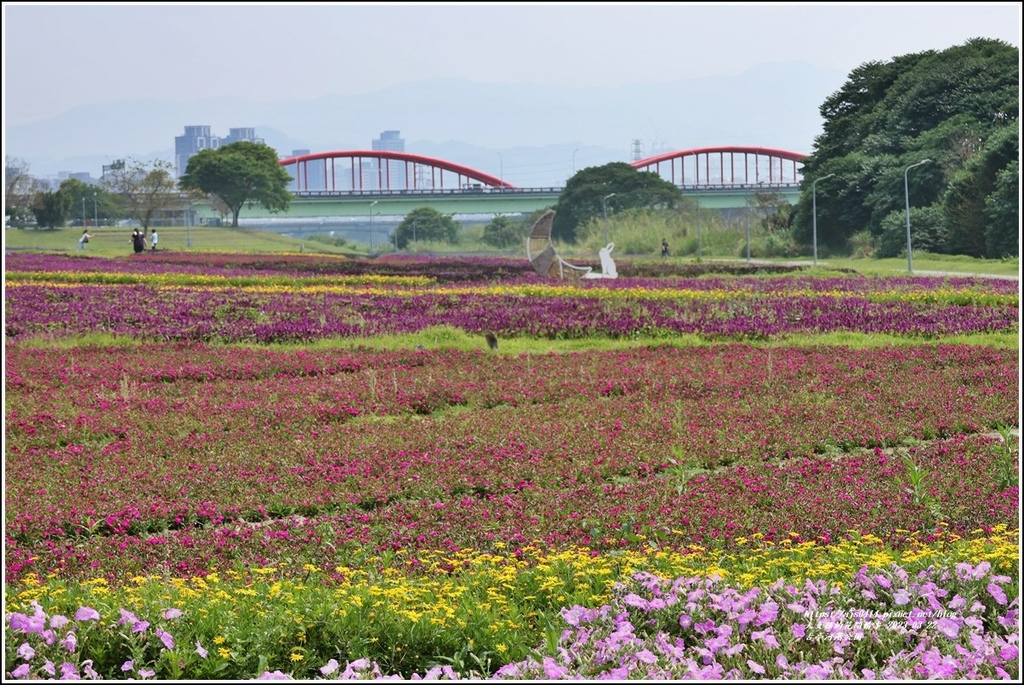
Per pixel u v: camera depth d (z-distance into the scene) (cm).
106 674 947
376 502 1620
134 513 1532
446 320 3759
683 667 906
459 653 993
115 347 3234
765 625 983
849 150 11756
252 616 1042
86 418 2159
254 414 2216
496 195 18325
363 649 993
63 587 1201
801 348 3100
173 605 1055
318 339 3441
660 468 1781
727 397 2375
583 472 1736
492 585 1173
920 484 1588
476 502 1588
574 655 960
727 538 1389
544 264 6456
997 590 1050
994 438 1933
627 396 2389
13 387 2512
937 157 9875
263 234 17500
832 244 11362
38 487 1683
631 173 16362
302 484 1698
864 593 1048
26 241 13912
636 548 1360
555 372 2714
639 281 6003
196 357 2998
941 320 3581
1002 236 8619
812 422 2061
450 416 2231
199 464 1827
